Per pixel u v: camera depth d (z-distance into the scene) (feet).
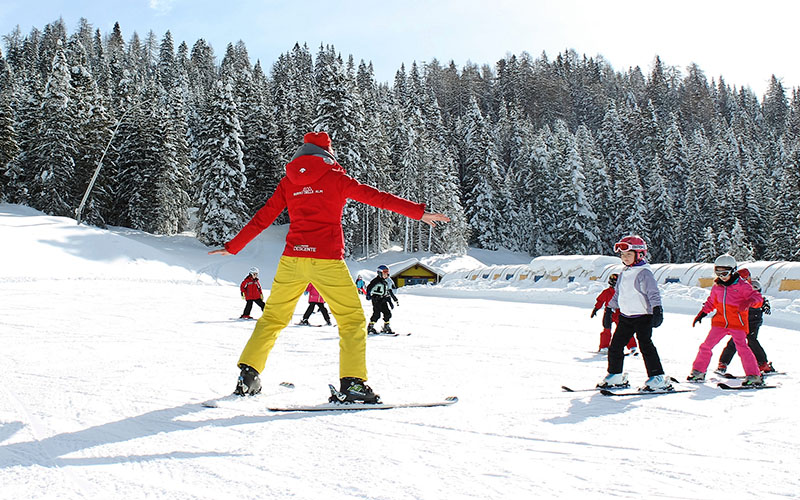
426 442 9.79
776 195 191.62
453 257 162.09
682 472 8.41
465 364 19.51
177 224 168.96
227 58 392.68
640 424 11.35
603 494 7.47
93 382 14.76
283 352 22.00
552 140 225.35
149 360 19.11
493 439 10.07
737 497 7.41
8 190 151.23
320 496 7.25
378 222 166.81
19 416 11.10
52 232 105.81
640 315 15.12
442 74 360.07
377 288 31.32
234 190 141.18
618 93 381.40
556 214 195.83
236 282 117.80
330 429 10.53
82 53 285.84
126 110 167.84
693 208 189.67
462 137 234.17
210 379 15.44
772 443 10.06
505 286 83.25
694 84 381.81
